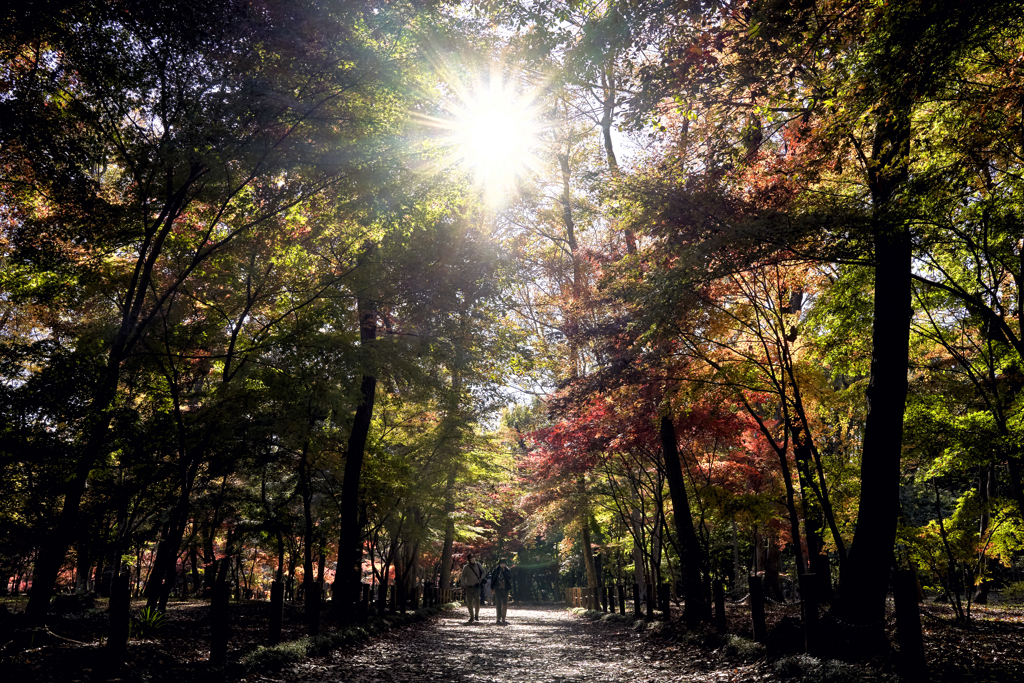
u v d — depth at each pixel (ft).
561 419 54.19
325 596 101.09
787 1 20.51
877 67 21.43
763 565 93.09
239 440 38.58
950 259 36.40
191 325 37.17
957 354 37.42
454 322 44.60
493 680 28.89
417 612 69.77
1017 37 23.53
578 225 37.63
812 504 41.70
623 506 74.49
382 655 36.96
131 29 27.27
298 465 50.14
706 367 40.81
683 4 22.68
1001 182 28.22
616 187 30.94
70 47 27.55
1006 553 42.88
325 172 32.17
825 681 23.09
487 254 44.55
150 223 32.27
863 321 40.29
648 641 43.39
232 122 28.14
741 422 49.42
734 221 27.50
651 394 39.86
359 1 28.14
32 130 28.68
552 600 163.94
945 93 24.64
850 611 27.58
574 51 25.68
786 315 40.91
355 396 38.37
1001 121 25.11
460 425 61.72
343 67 29.45
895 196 25.08
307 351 35.19
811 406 45.50
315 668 29.81
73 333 40.57
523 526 129.29
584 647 42.80
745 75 24.07
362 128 31.58
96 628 34.17
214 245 33.53
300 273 40.57
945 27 19.24
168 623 39.47
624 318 38.55
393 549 64.13
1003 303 38.01
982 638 33.71
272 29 27.40
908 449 36.73
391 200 34.35
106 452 30.78
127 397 36.81
